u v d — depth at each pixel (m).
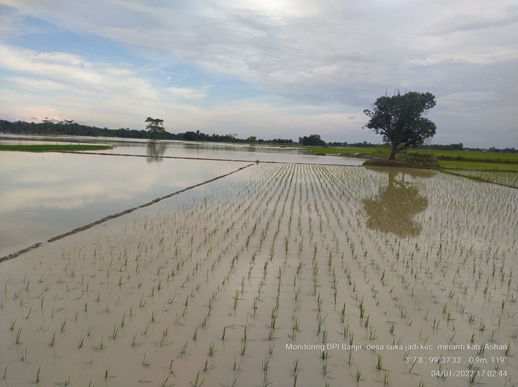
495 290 5.83
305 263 6.64
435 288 5.81
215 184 16.55
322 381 3.52
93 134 104.19
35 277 5.44
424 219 10.96
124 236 7.75
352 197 14.49
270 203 12.32
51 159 24.69
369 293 5.50
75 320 4.32
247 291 5.34
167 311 4.64
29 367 3.47
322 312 4.84
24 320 4.26
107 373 3.42
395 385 3.49
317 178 21.31
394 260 7.05
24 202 10.88
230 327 4.36
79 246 6.96
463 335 4.43
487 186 20.30
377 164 34.06
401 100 35.66
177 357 3.74
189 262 6.39
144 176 18.09
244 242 7.70
